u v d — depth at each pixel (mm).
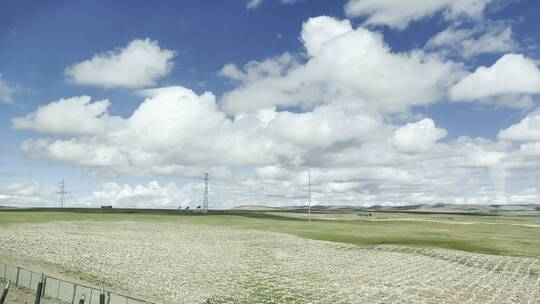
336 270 85625
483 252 108500
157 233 142125
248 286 69438
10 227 135500
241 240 129000
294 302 60281
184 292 62781
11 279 53812
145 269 77812
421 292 68562
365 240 130750
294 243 123375
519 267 90312
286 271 83688
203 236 137500
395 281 76312
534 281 78312
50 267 70000
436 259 99062
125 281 66375
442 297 65750
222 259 95500
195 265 86062
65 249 92188
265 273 81000
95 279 65188
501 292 69688
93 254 89000
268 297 62656
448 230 172125
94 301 48656
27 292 48781
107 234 130625
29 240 101812
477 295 67500
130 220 191875
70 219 183125
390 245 118938
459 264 93312
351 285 72438
